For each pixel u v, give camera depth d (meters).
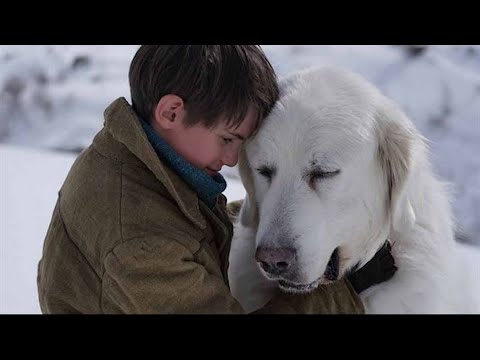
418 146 2.41
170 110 1.99
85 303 1.99
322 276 2.23
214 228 2.09
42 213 5.33
